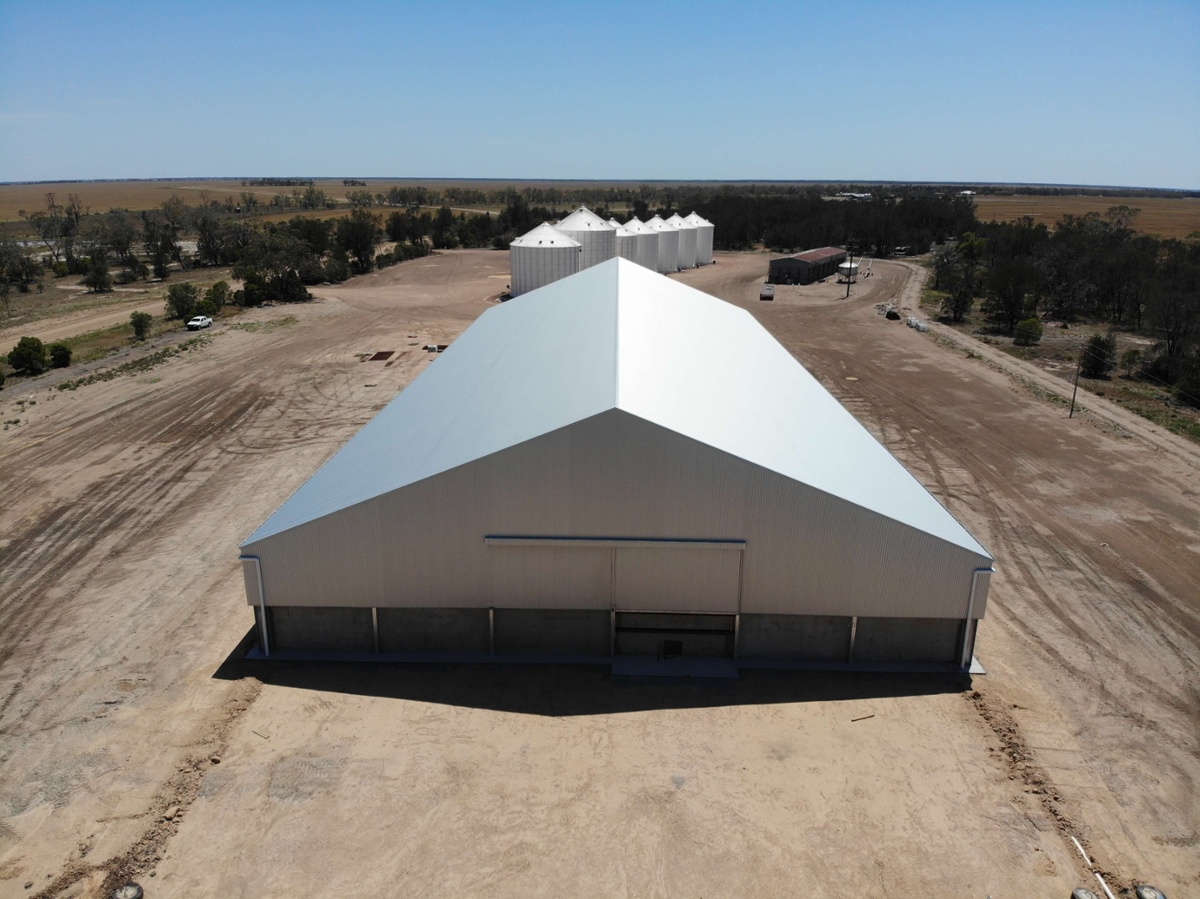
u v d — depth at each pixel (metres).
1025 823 13.54
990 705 16.58
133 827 13.35
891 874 12.51
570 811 13.75
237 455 32.16
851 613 17.77
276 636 18.56
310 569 17.86
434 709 16.48
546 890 12.20
